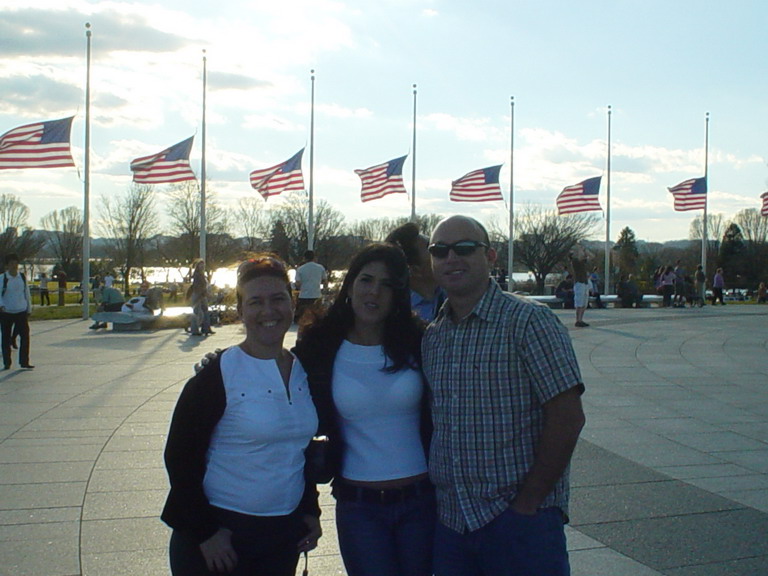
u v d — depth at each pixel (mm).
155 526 5551
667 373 13328
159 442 8023
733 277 74688
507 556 3143
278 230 63344
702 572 4883
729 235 78500
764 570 4918
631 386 11984
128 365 13898
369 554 3473
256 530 3209
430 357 3414
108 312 21859
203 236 30000
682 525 5734
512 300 3258
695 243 92312
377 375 3516
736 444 8273
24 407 9875
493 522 3164
